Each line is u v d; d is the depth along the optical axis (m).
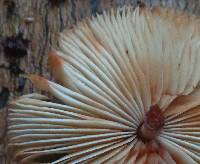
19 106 0.15
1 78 0.18
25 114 0.15
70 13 0.18
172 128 0.16
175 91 0.16
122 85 0.15
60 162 0.15
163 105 0.15
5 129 0.17
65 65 0.15
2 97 0.17
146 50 0.15
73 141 0.15
